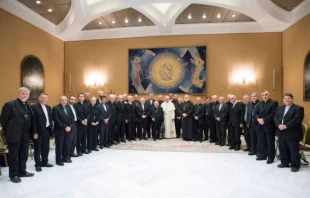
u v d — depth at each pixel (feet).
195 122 26.43
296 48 27.61
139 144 23.80
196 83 32.50
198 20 31.22
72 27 29.66
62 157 16.94
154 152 20.13
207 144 23.97
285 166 15.69
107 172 14.62
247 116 19.70
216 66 32.35
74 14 26.40
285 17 28.14
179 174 14.20
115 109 24.07
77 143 18.90
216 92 32.27
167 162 16.90
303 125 16.65
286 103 15.43
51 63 32.01
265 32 31.60
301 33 26.48
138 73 33.76
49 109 16.21
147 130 27.78
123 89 34.12
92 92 34.83
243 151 20.56
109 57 34.50
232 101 21.81
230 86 32.14
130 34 33.86
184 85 32.76
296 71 27.61
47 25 30.73
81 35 34.88
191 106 26.32
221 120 22.75
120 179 13.34
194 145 23.36
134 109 26.27
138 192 11.48
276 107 16.76
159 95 30.30
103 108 21.77
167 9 30.01
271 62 31.48
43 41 30.14
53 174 14.28
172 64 33.01
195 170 14.98
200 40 32.68
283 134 15.42
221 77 32.27
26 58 26.55
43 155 15.84
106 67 34.55
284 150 15.67
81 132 19.12
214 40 32.42
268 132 16.74
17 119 13.15
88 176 13.88
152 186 12.26
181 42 33.01
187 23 32.30
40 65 29.25
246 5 25.27
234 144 21.54
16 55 25.21
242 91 31.89
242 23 31.81
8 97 23.98
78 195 11.15
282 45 31.27
